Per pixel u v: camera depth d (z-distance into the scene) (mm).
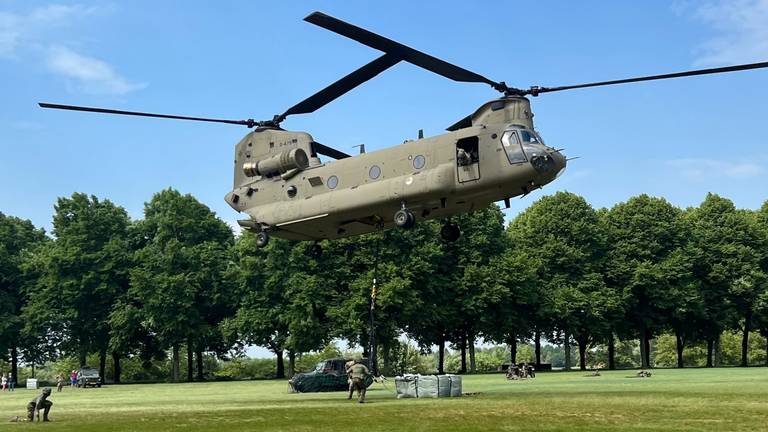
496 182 25062
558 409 19375
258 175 31094
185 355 90375
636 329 76438
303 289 61844
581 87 24312
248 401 28312
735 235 74250
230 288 70312
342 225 28688
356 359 26297
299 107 27422
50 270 68500
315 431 15008
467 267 66562
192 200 72938
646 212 73688
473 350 70000
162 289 65375
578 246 73062
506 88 25969
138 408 24891
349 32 21656
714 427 14617
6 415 23078
